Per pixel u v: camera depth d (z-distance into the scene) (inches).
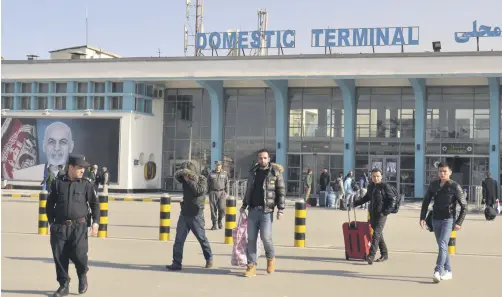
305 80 1439.5
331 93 1483.8
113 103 1493.6
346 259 469.4
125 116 1477.6
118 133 1483.8
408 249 546.0
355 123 1460.4
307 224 783.7
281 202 396.8
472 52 1279.5
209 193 685.3
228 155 1535.4
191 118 1573.6
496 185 933.2
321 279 388.2
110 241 555.5
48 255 460.1
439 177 391.2
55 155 1512.1
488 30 1304.1
